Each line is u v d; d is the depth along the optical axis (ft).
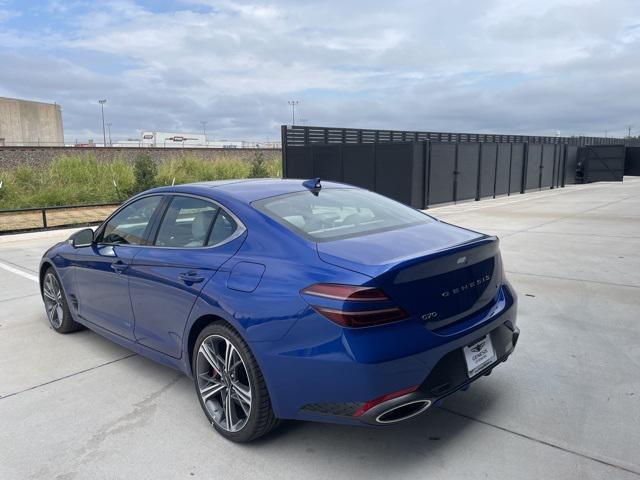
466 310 9.80
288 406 9.26
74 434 10.91
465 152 60.70
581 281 22.11
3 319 19.04
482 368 9.95
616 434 10.30
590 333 15.93
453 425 10.80
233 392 10.32
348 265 8.98
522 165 73.77
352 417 8.62
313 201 11.98
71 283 15.84
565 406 11.47
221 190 12.14
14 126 221.05
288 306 9.04
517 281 22.38
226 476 9.34
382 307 8.48
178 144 294.05
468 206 56.54
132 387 13.12
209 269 10.68
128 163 81.87
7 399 12.58
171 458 9.95
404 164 54.65
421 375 8.79
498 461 9.52
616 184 90.48
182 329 11.35
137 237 13.34
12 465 9.85
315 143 66.69
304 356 8.81
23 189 64.95
